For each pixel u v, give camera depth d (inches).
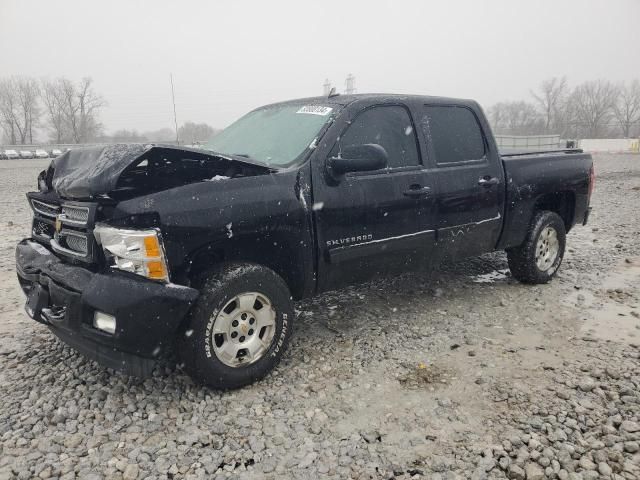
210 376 125.6
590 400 124.3
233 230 126.4
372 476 100.4
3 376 138.2
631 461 102.7
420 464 103.7
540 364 143.9
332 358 149.4
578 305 191.3
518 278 214.7
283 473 101.6
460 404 124.6
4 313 186.2
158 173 135.7
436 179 168.1
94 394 128.8
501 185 189.0
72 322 120.8
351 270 153.9
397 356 150.6
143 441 111.4
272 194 133.0
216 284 123.4
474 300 197.5
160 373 139.4
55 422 117.3
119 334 113.4
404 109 168.1
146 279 116.3
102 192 116.1
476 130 187.9
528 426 114.4
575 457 104.0
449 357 149.7
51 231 144.1
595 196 512.4
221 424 116.5
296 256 140.2
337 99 163.9
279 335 136.9
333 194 144.3
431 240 169.0
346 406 124.4
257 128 172.9
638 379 133.3
